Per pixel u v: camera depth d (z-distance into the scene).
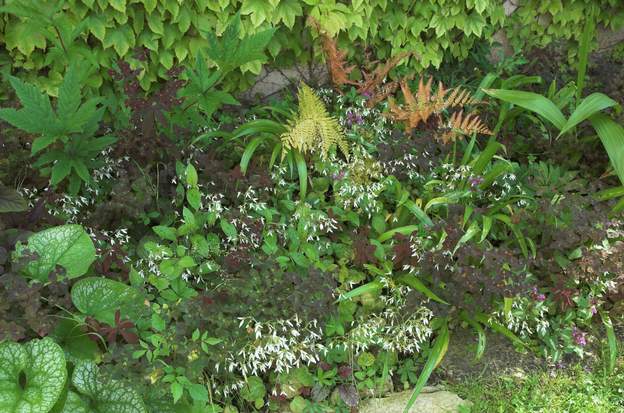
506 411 1.99
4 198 1.94
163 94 2.14
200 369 1.83
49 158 1.98
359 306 2.13
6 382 1.72
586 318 2.14
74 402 1.75
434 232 2.16
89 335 1.89
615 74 2.67
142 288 1.98
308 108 2.25
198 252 2.07
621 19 2.91
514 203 2.36
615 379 2.07
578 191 2.45
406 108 2.42
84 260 1.94
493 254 2.08
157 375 1.80
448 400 1.99
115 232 2.12
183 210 2.09
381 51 2.69
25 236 1.96
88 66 2.10
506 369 2.09
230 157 2.34
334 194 2.28
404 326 2.05
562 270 2.18
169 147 2.19
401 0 2.63
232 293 1.94
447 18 2.66
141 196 2.10
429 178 2.35
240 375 1.98
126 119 2.26
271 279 1.99
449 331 2.18
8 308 1.82
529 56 2.83
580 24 2.90
